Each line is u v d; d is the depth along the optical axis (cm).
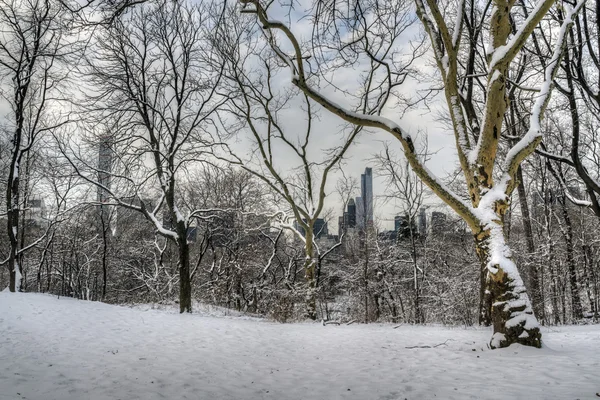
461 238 2819
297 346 1042
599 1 1327
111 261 3475
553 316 2588
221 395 583
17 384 597
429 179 941
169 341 1052
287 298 2080
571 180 1997
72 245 3138
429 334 1254
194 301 2492
